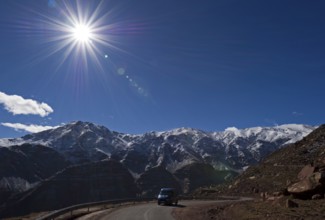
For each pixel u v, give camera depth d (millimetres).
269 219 25438
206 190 111000
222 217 36188
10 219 34594
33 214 37812
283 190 35906
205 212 42312
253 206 36094
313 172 36312
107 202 55188
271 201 36062
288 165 88000
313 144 94500
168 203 56750
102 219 33062
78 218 34594
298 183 33969
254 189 84625
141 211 43188
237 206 41938
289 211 26812
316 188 31812
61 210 33469
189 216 37344
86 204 44844
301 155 91000
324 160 42094
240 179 103125
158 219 33188
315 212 25000
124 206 54562
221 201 71625
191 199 83188
